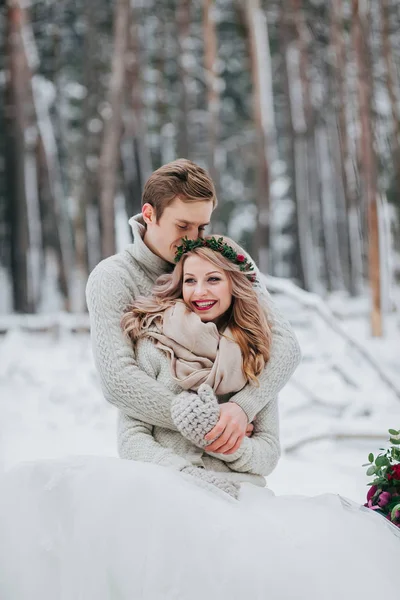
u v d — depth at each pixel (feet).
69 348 41.73
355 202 87.51
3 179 88.12
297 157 87.56
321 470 20.53
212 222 88.43
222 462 8.39
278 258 98.63
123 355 8.50
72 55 91.61
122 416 8.64
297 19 86.02
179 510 7.15
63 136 89.86
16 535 7.42
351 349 35.12
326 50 92.48
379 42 82.48
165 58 93.81
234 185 102.68
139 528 7.14
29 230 76.23
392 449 9.43
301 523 7.39
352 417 28.07
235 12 82.69
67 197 91.61
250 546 6.98
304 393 29.45
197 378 8.23
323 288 96.48
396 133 84.48
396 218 88.22
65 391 32.40
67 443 24.57
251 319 8.50
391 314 60.49
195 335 8.35
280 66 89.81
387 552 7.31
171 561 6.95
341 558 7.01
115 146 72.49
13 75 73.77
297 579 6.82
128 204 92.58
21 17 73.26
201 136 102.22
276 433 8.80
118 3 73.20
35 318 52.65
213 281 8.56
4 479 7.74
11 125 74.74
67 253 77.77
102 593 7.03
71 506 7.39
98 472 7.52
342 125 86.94
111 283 8.79
